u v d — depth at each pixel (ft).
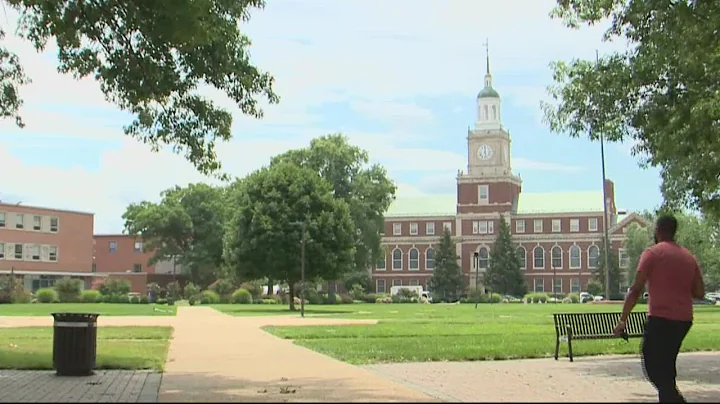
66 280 255.70
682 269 30.66
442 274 414.21
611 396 37.70
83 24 47.32
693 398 37.96
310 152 302.66
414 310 198.90
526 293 404.57
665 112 51.37
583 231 423.23
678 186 62.13
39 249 304.09
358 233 300.61
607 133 57.31
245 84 51.85
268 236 208.23
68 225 314.96
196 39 44.83
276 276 210.18
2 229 291.38
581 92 57.72
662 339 30.55
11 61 56.03
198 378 45.19
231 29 49.80
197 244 353.72
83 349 46.19
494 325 110.42
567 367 52.54
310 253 208.74
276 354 62.23
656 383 30.81
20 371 48.32
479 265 434.71
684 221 255.29
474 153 443.73
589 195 434.30
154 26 44.88
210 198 355.97
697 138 50.01
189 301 261.44
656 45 49.03
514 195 445.78
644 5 48.03
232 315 155.33
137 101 51.34
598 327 62.03
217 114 53.62
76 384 42.01
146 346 68.64
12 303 236.63
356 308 220.23
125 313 161.38
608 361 57.16
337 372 48.78
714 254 252.62
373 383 42.86
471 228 439.63
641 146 58.44
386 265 456.45
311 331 94.02
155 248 361.71
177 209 347.36
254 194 215.51
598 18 54.24
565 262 425.28
